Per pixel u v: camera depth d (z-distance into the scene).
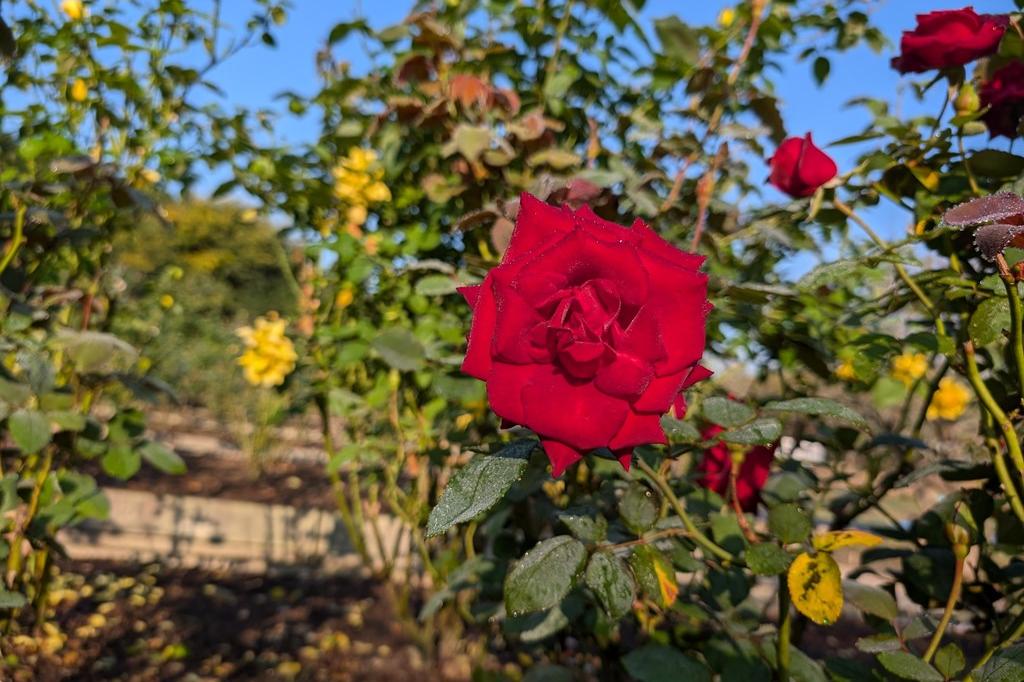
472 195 1.80
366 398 2.16
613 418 0.64
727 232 1.74
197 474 5.12
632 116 1.81
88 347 1.71
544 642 1.81
